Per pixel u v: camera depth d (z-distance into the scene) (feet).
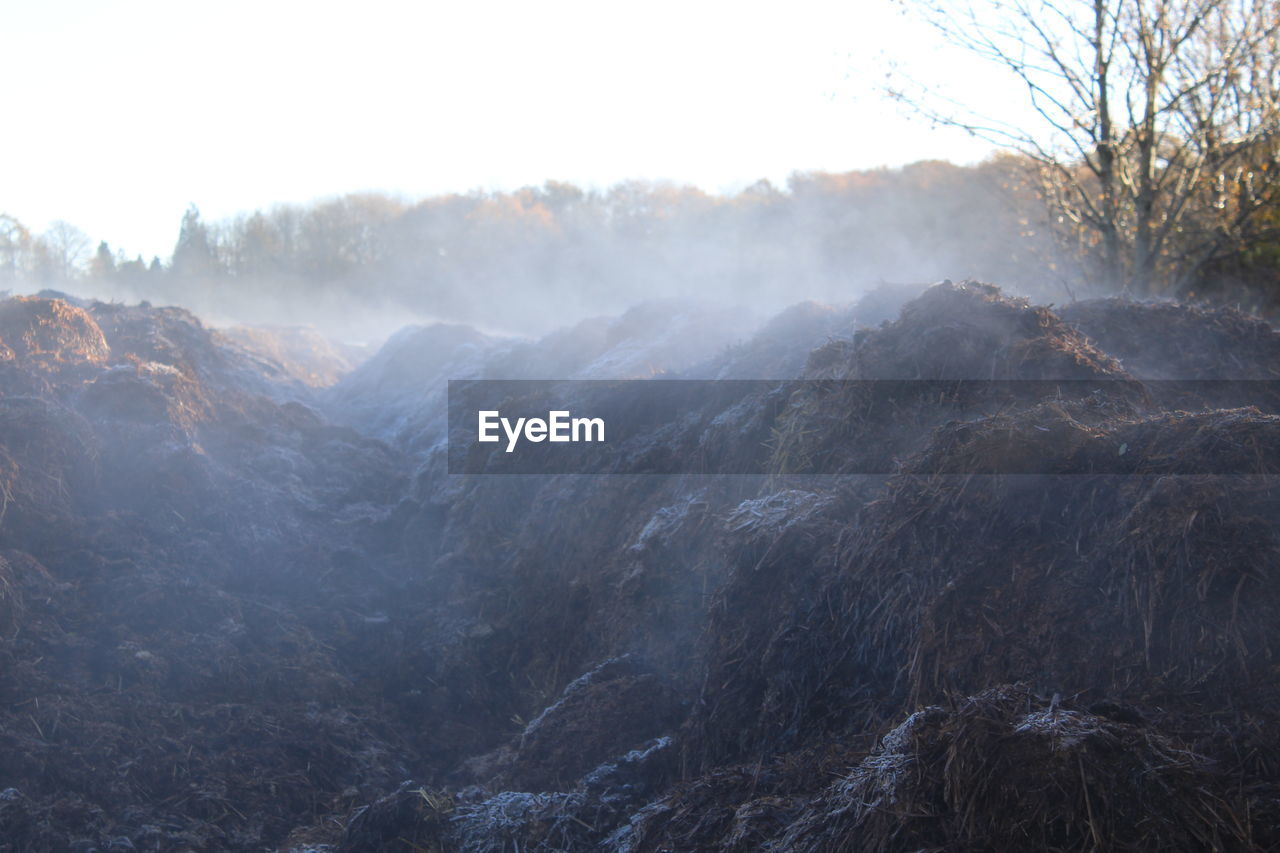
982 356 20.93
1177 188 44.88
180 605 23.94
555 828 16.14
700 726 17.51
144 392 30.55
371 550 31.12
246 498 29.45
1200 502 13.84
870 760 13.17
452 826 16.90
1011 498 15.57
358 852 16.76
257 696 22.39
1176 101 42.52
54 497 25.62
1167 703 12.73
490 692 24.94
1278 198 44.19
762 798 14.19
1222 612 13.05
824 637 16.74
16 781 17.90
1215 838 10.74
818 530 18.26
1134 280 44.09
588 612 24.95
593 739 19.29
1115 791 11.27
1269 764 11.57
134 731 19.89
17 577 22.39
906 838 11.84
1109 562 14.25
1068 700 12.96
